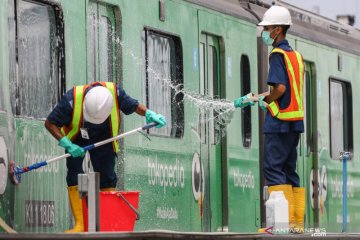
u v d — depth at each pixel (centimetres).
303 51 3259
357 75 3700
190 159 2631
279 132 2188
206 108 2734
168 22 2547
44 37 2052
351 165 3594
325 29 3578
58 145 1956
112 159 1961
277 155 2195
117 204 1881
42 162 1892
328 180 3409
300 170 3216
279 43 2219
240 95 2923
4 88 1884
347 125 3609
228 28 2866
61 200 2061
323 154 3378
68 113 1884
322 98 3394
